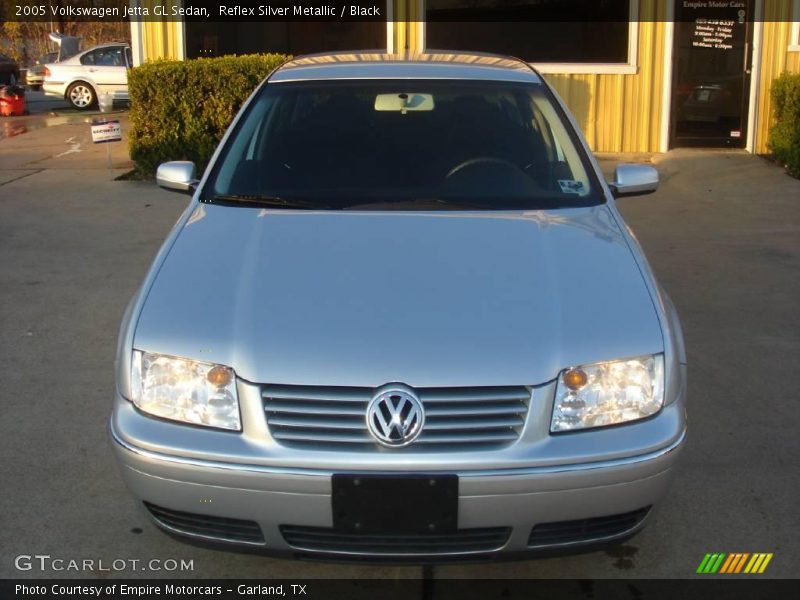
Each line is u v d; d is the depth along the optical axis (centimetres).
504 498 274
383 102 435
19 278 654
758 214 848
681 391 303
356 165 405
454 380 276
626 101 1116
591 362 286
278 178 401
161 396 289
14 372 494
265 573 327
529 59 1135
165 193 938
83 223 812
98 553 337
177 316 301
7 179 1019
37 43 3456
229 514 281
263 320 295
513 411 278
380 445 273
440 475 271
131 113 1002
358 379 276
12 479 385
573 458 276
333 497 273
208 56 1150
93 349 527
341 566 332
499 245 340
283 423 277
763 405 456
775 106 1045
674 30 1094
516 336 288
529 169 406
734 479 387
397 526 275
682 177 1004
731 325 567
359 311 297
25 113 1906
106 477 388
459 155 411
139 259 701
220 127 1002
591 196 396
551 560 334
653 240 764
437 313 297
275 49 1179
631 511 287
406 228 352
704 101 1118
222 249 339
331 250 334
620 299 310
